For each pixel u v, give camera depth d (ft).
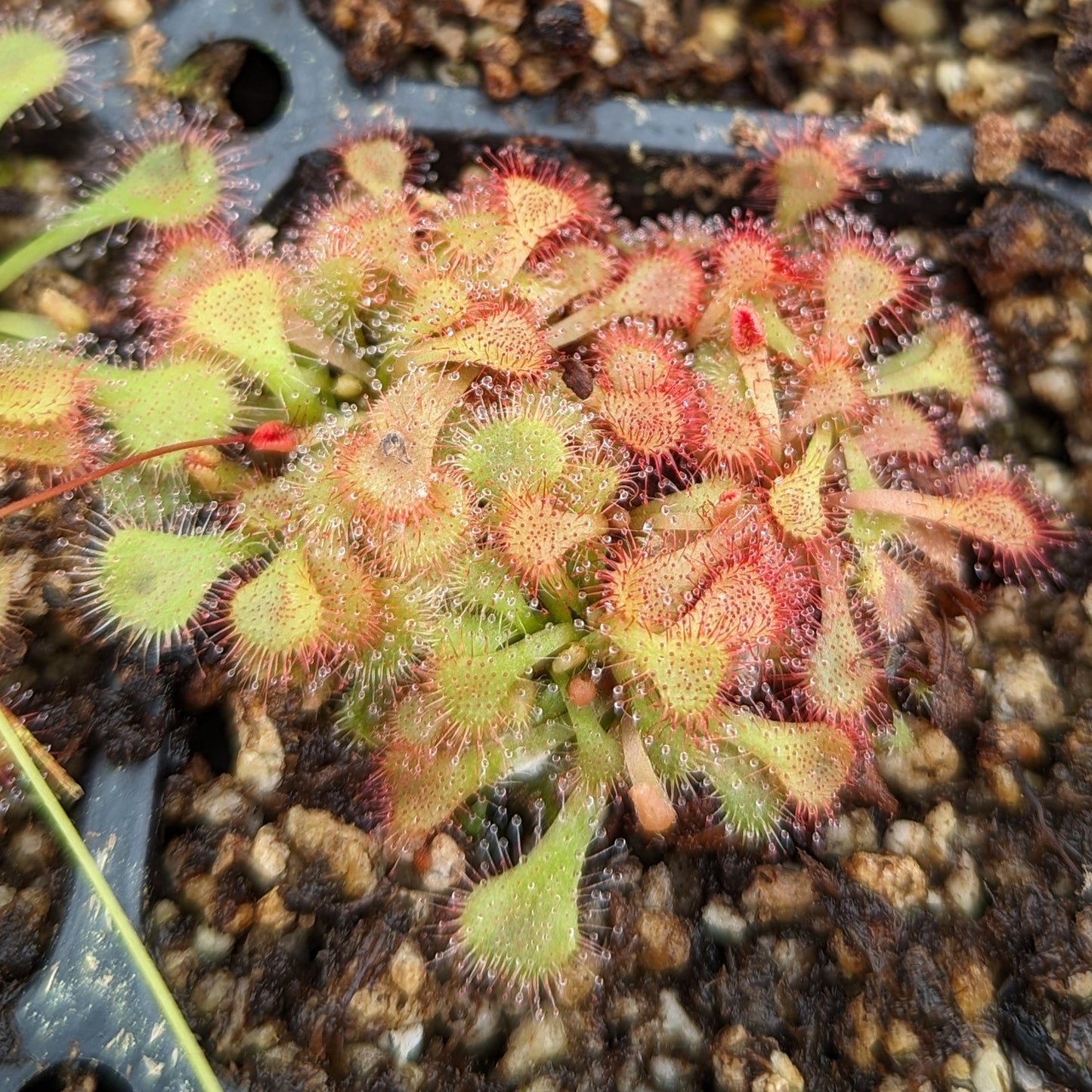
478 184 0.21
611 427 0.19
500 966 0.17
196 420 0.18
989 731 0.20
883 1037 0.18
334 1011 0.17
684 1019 0.18
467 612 0.18
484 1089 0.17
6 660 0.18
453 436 0.18
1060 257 0.22
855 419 0.20
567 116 0.23
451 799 0.18
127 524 0.18
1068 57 0.23
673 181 0.23
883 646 0.20
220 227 0.20
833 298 0.20
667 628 0.17
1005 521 0.19
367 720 0.19
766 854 0.19
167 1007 0.16
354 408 0.19
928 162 0.23
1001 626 0.21
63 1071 0.16
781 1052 0.17
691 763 0.18
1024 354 0.23
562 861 0.18
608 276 0.20
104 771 0.18
